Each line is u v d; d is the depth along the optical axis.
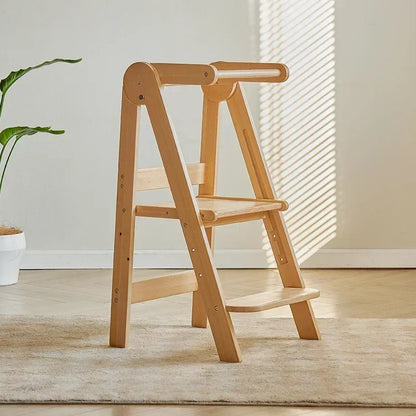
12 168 5.27
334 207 5.28
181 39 5.21
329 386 2.82
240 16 5.20
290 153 5.25
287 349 3.30
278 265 3.56
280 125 5.23
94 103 5.24
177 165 3.20
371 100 5.23
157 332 3.60
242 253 5.32
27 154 5.26
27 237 5.31
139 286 3.40
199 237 3.17
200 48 5.22
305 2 5.19
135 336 3.52
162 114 3.21
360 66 5.22
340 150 5.25
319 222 5.29
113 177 5.28
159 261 5.32
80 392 2.76
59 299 4.36
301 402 2.67
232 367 3.05
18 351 3.26
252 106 5.22
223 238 5.32
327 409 2.64
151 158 5.26
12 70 5.23
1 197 5.28
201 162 3.70
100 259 5.31
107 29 5.21
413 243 5.32
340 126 5.24
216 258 5.32
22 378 2.91
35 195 5.29
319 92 5.22
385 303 4.24
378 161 5.27
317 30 5.20
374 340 3.43
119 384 2.85
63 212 5.30
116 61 5.22
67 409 2.64
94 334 3.55
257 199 3.58
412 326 3.68
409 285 4.73
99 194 5.29
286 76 3.50
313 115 5.23
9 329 3.62
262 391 2.77
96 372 2.98
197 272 3.19
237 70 3.25
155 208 3.29
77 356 3.20
